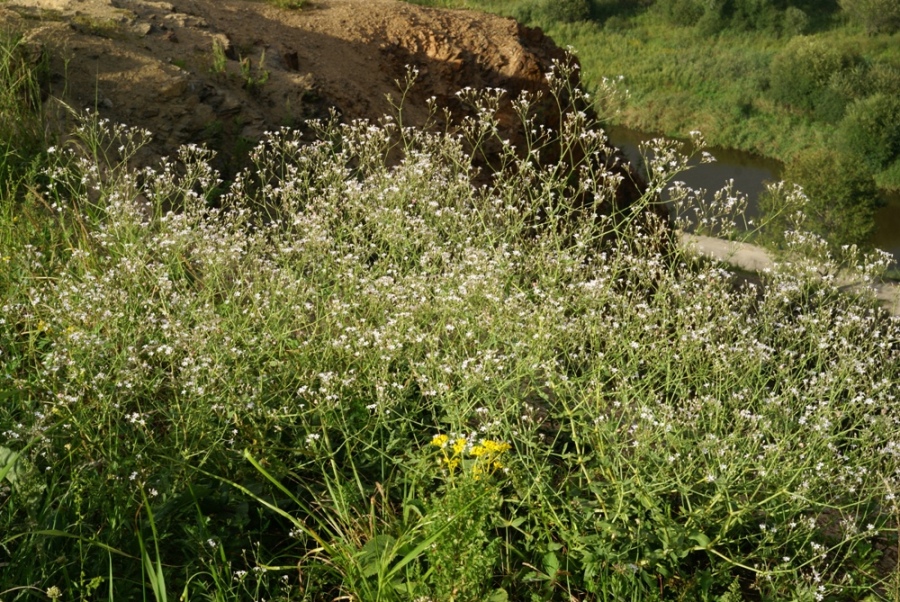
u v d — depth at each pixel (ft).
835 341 20.22
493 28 48.16
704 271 21.15
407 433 17.25
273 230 23.30
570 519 15.38
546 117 44.60
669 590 14.73
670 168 22.99
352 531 14.43
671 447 17.52
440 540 13.43
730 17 242.78
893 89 194.39
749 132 195.00
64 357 15.30
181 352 16.60
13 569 12.54
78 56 30.94
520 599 14.61
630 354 18.66
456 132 41.06
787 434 16.11
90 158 27.02
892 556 17.51
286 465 16.02
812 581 15.47
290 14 44.55
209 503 14.70
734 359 18.89
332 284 21.44
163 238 20.20
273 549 14.94
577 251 22.36
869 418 17.58
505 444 14.98
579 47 238.48
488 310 19.08
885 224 167.84
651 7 251.39
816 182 137.59
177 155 29.45
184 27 36.94
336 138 33.53
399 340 17.72
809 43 207.00
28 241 21.25
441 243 23.15
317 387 17.35
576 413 17.11
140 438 15.37
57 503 13.73
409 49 44.86
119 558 13.56
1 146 24.99
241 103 32.37
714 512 15.78
